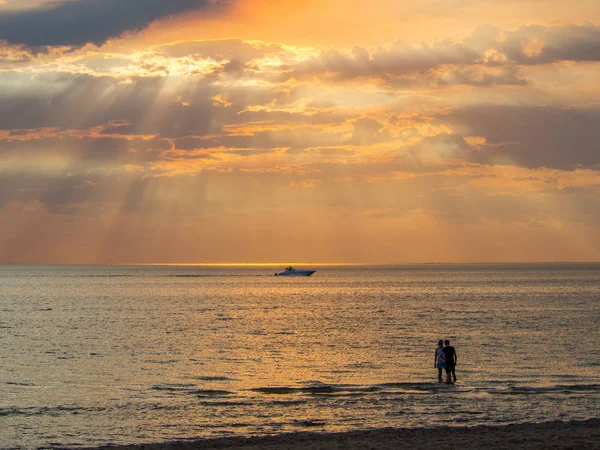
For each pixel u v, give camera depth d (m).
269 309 106.75
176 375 43.84
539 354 52.78
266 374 44.06
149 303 123.12
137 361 50.16
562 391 36.94
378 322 82.38
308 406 33.66
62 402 35.12
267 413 32.22
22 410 33.03
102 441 27.36
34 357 52.41
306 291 174.25
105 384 40.56
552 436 25.84
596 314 92.81
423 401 34.56
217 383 40.78
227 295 153.38
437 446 24.67
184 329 74.62
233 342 62.12
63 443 27.02
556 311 98.62
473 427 27.94
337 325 78.75
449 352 39.69
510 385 39.03
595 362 48.47
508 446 24.44
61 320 86.69
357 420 30.61
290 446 25.08
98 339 64.88
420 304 117.75
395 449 24.33
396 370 45.47
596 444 24.44
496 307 108.12
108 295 152.88
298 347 58.25
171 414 32.16
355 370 45.56
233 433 28.56
